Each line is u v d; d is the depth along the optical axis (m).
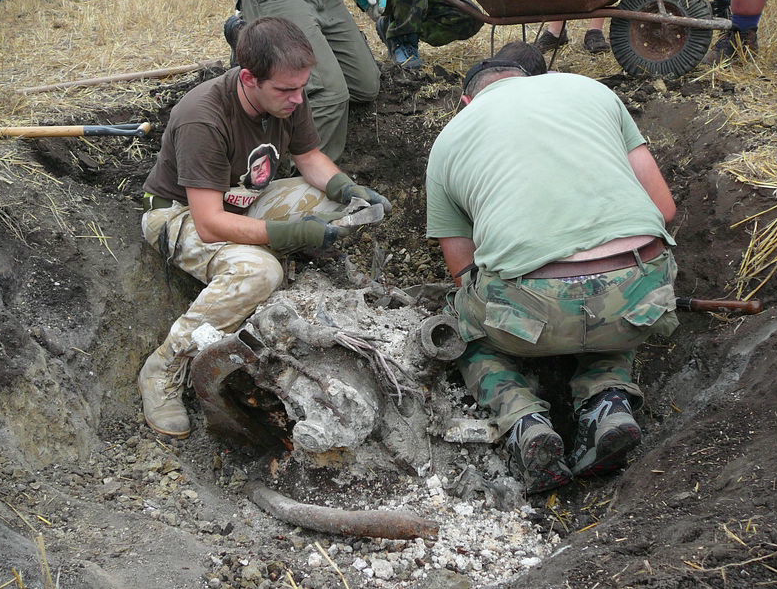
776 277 3.51
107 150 4.48
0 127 4.20
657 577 2.15
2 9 6.95
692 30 4.55
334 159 4.61
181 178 3.41
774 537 2.18
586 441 3.09
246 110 3.46
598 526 2.71
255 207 3.85
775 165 3.81
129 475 3.18
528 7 4.58
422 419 3.24
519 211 2.94
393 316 3.56
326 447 2.96
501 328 2.98
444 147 3.29
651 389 3.59
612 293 2.86
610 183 2.95
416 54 5.34
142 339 3.82
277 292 3.58
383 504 3.08
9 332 3.17
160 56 5.72
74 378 3.37
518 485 3.09
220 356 3.01
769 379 3.00
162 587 2.39
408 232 4.73
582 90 3.21
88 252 3.83
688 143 4.24
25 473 2.89
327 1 4.57
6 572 2.28
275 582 2.54
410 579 2.64
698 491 2.64
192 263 3.67
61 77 5.24
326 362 3.14
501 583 2.57
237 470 3.39
